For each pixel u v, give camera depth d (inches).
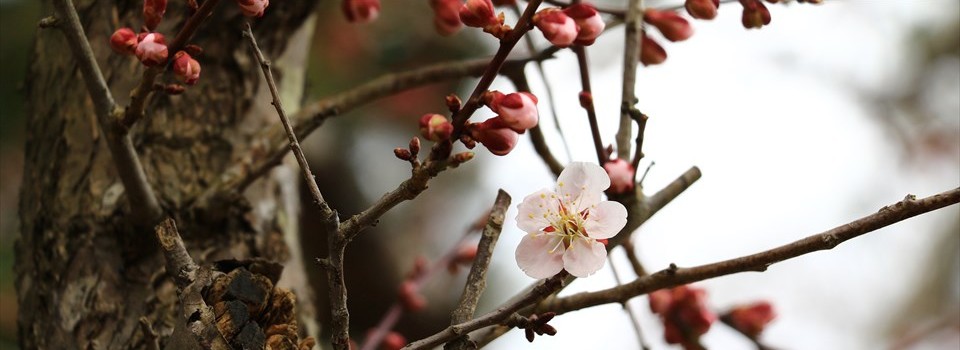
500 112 33.0
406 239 69.2
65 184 37.8
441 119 32.9
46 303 37.2
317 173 66.7
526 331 33.0
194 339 32.9
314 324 38.7
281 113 32.8
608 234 33.3
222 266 33.8
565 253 33.3
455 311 33.3
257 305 33.6
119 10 38.7
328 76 65.9
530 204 33.4
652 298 38.3
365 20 39.8
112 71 38.4
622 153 36.3
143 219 36.8
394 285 66.9
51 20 34.5
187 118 38.5
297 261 39.0
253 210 38.5
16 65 59.7
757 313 39.1
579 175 33.5
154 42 33.9
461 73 39.7
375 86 39.4
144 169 37.9
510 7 38.8
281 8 39.6
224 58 39.0
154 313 36.8
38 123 38.8
